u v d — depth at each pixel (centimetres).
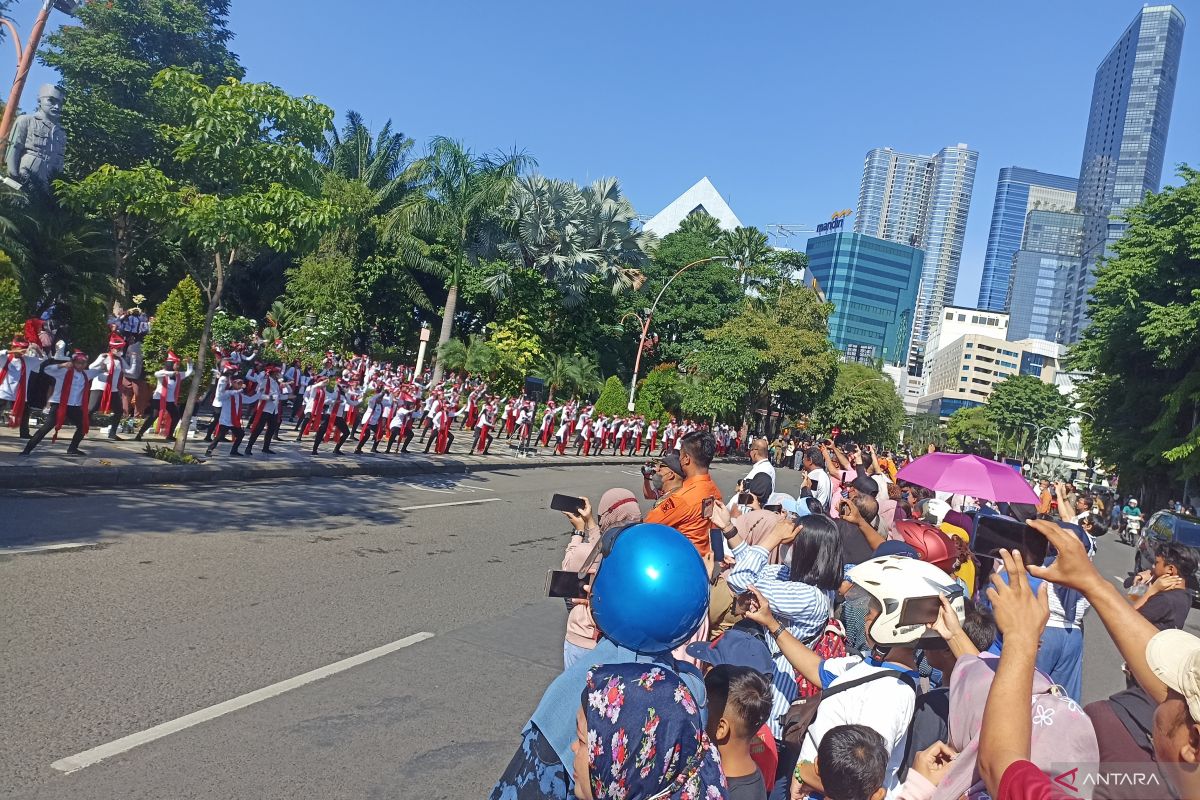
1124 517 3578
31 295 1777
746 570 419
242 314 3919
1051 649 521
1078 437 8888
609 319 4516
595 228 4466
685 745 213
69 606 602
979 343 15612
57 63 3566
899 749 303
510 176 3234
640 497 1878
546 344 4191
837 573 425
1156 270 3000
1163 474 3769
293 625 639
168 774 398
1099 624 1186
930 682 431
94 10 3647
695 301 5212
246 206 1251
